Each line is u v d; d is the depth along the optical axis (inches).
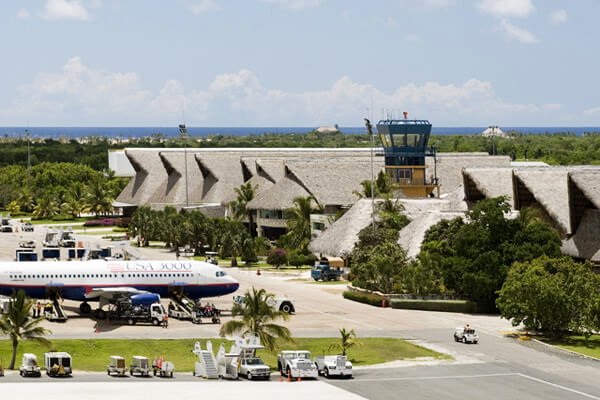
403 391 2370.8
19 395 2158.0
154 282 3565.5
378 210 4921.3
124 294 3356.3
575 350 3009.4
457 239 3846.0
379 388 2401.6
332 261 4879.4
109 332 3122.5
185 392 2266.2
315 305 3814.0
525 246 3644.2
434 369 2669.8
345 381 2497.5
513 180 4547.2
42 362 2672.2
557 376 2603.3
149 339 3002.0
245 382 2464.3
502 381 2522.1
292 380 2511.1
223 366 2532.0
